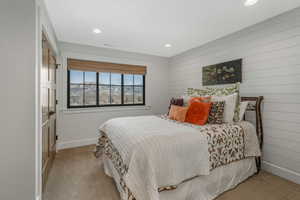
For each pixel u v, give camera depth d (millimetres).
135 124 2035
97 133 3441
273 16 2059
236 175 1868
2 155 1285
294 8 1871
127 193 1326
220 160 1697
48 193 1720
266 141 2189
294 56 1886
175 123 2158
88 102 3406
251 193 1721
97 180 1996
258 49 2254
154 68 4086
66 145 3129
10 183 1306
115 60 3561
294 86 1894
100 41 3004
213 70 2949
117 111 3656
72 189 1800
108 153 2076
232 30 2484
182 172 1409
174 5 1794
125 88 3816
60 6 1797
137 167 1271
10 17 1281
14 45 1291
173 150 1401
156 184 1230
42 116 1712
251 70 2344
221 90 2535
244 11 1925
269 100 2139
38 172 1473
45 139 1898
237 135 1882
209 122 2162
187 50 3602
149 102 4051
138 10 1896
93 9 1874
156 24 2271
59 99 3039
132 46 3303
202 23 2242
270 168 2148
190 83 3561
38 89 1455
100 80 3520
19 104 1310
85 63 3250
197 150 1529
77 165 2418
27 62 1321
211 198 1604
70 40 2951
